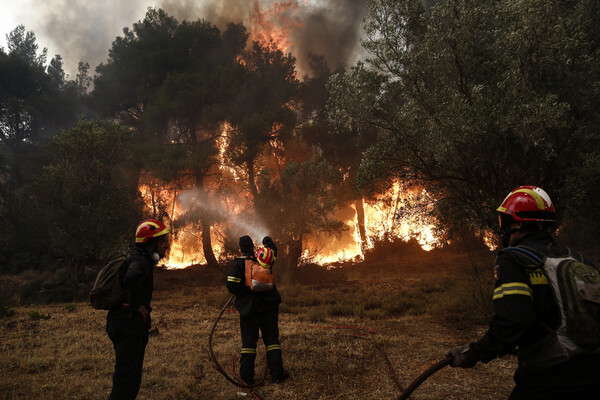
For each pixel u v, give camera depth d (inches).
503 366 200.2
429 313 373.4
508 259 75.5
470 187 330.3
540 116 267.7
